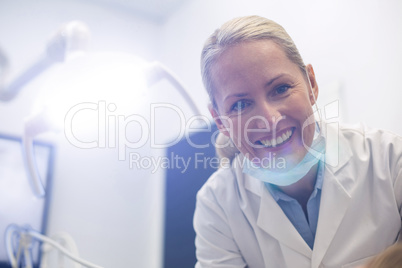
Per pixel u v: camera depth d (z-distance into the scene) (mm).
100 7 1311
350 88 973
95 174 1273
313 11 1060
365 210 674
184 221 1266
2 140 1182
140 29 1312
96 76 703
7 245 902
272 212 713
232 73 644
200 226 798
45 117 706
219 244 774
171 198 1276
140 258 1299
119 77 710
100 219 1272
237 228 756
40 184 764
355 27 987
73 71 698
